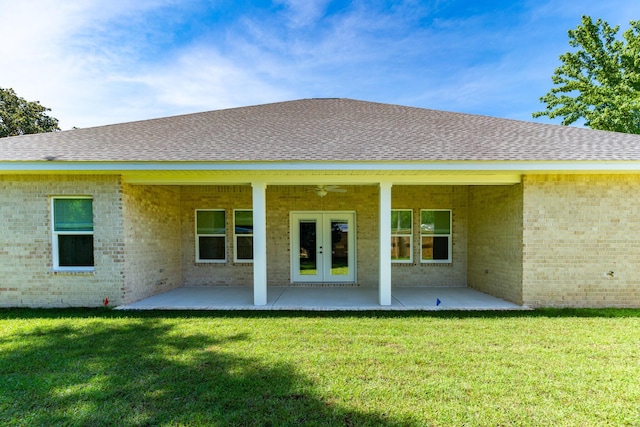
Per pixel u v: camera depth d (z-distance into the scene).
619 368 4.06
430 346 4.84
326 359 4.34
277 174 7.67
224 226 10.54
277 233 10.37
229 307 7.38
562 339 5.14
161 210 9.36
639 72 19.09
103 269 7.63
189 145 7.82
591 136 8.28
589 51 20.81
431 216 10.47
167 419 3.00
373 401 3.30
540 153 7.05
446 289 9.77
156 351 4.63
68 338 5.21
